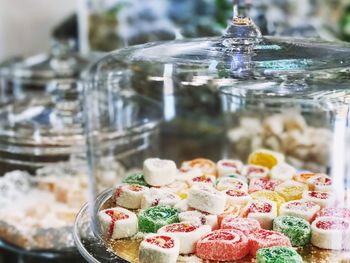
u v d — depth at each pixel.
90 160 0.81
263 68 0.57
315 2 1.10
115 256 0.55
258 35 0.63
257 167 0.71
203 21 1.09
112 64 0.76
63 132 0.85
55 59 1.08
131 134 0.82
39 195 0.84
